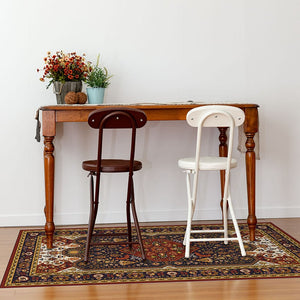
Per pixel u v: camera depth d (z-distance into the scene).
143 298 2.58
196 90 4.10
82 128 4.05
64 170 4.07
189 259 3.17
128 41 4.02
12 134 4.00
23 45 3.93
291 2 4.12
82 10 3.97
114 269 2.99
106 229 3.92
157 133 4.13
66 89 3.64
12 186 4.04
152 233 3.79
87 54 4.00
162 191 4.18
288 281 2.79
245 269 2.98
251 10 4.09
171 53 4.06
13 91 3.96
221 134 4.05
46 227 3.38
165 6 4.03
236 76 4.12
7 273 2.94
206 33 4.07
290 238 3.62
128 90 4.05
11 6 3.91
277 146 4.23
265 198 4.27
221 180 4.11
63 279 2.84
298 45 4.16
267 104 4.17
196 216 4.22
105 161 3.38
